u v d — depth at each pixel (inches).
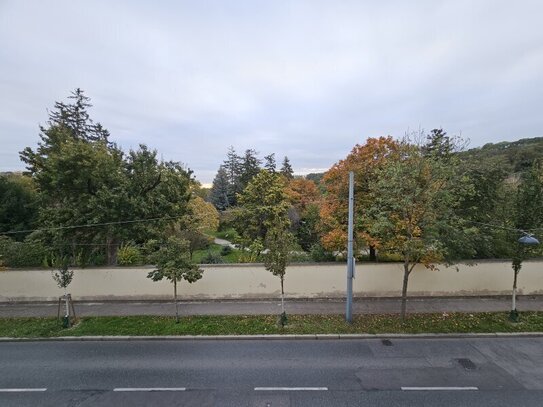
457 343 426.6
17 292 605.9
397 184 462.9
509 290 591.8
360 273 600.1
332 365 371.2
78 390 328.2
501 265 589.9
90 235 644.1
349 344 429.1
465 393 310.5
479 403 293.7
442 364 370.0
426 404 293.4
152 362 386.6
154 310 560.4
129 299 607.5
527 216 487.5
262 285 604.1
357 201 631.8
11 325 505.4
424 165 463.2
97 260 654.5
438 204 467.2
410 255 479.8
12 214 1043.3
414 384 327.9
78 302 606.2
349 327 474.6
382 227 484.1
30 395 320.5
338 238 613.3
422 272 595.2
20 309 577.0
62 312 557.6
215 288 605.3
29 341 457.7
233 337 453.7
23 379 351.9
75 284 607.5
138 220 632.4
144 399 309.4
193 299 605.3
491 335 444.8
